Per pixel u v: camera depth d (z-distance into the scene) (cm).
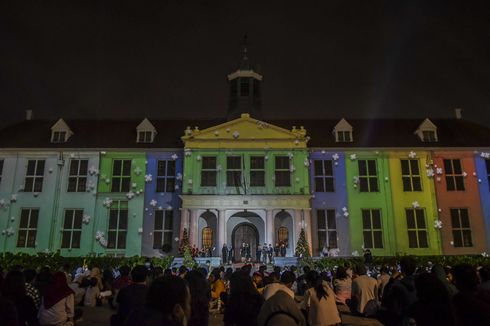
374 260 2767
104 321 1257
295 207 3356
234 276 659
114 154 3653
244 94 4106
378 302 1212
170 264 2878
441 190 3528
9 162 3600
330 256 3331
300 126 3950
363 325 1139
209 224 3562
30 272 936
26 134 3875
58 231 3453
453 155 3609
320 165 3616
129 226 3488
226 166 3494
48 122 4091
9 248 3409
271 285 758
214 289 1509
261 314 418
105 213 3512
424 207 3494
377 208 3509
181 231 3316
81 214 3506
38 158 3619
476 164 3597
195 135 3541
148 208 3528
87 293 1515
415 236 3444
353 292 1251
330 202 3519
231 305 638
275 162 3516
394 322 746
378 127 4003
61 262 2545
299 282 1670
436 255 3203
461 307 462
